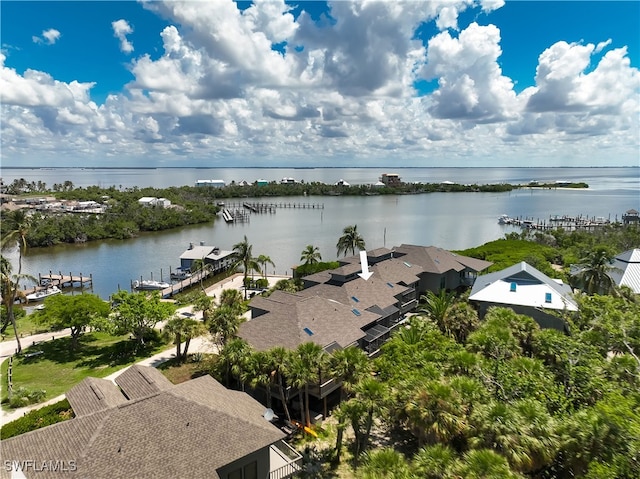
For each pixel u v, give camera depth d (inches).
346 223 6766.7
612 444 792.9
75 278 3700.8
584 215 7701.8
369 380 1120.2
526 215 7731.3
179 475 835.4
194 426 930.7
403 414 1034.1
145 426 889.5
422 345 1397.6
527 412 869.2
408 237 5551.2
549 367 1263.5
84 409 955.3
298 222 6953.7
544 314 1867.6
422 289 2620.6
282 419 1422.2
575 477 787.4
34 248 5054.1
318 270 3058.6
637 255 2460.6
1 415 1379.2
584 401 1096.2
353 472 1160.2
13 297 2042.3
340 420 1112.2
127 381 1107.9
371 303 1991.9
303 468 1150.3
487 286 2087.8
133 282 3538.4
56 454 808.9
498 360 1177.4
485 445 855.7
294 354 1280.8
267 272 3833.7
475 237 5570.9
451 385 954.1
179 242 5403.5
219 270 3914.9
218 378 1573.6
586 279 2222.0
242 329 1633.9
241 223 6904.5
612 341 1390.3
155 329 2185.0
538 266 2999.5
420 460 775.7
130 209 6717.5
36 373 1738.4
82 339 2167.8
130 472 805.9
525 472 856.3
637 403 900.6
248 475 962.7
